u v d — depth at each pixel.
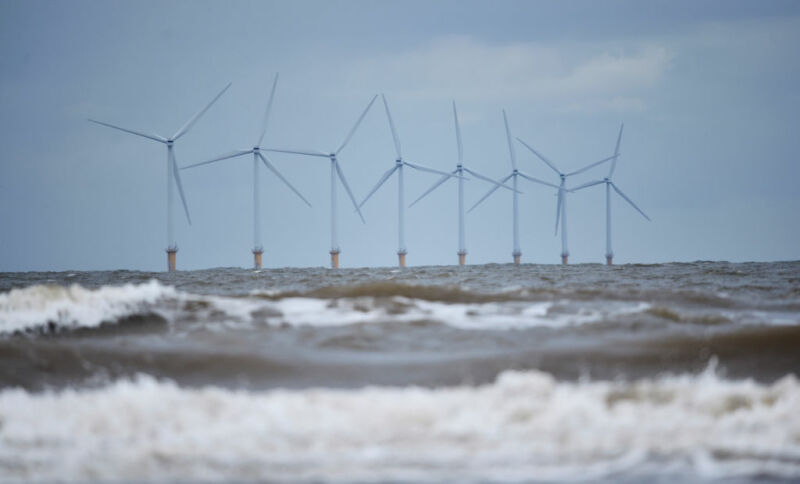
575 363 97.81
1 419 75.81
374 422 74.31
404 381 90.88
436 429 72.81
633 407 77.94
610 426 73.25
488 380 91.19
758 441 69.38
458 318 129.12
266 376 94.38
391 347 108.06
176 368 97.75
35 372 95.75
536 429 72.62
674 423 74.06
